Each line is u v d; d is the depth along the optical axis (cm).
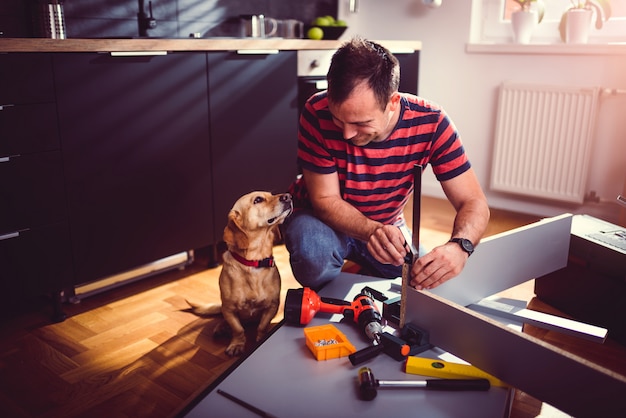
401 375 113
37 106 188
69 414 148
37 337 189
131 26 269
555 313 202
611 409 91
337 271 175
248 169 264
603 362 170
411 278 126
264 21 318
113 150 211
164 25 281
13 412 149
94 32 256
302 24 339
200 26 297
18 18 228
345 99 125
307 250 168
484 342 108
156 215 230
